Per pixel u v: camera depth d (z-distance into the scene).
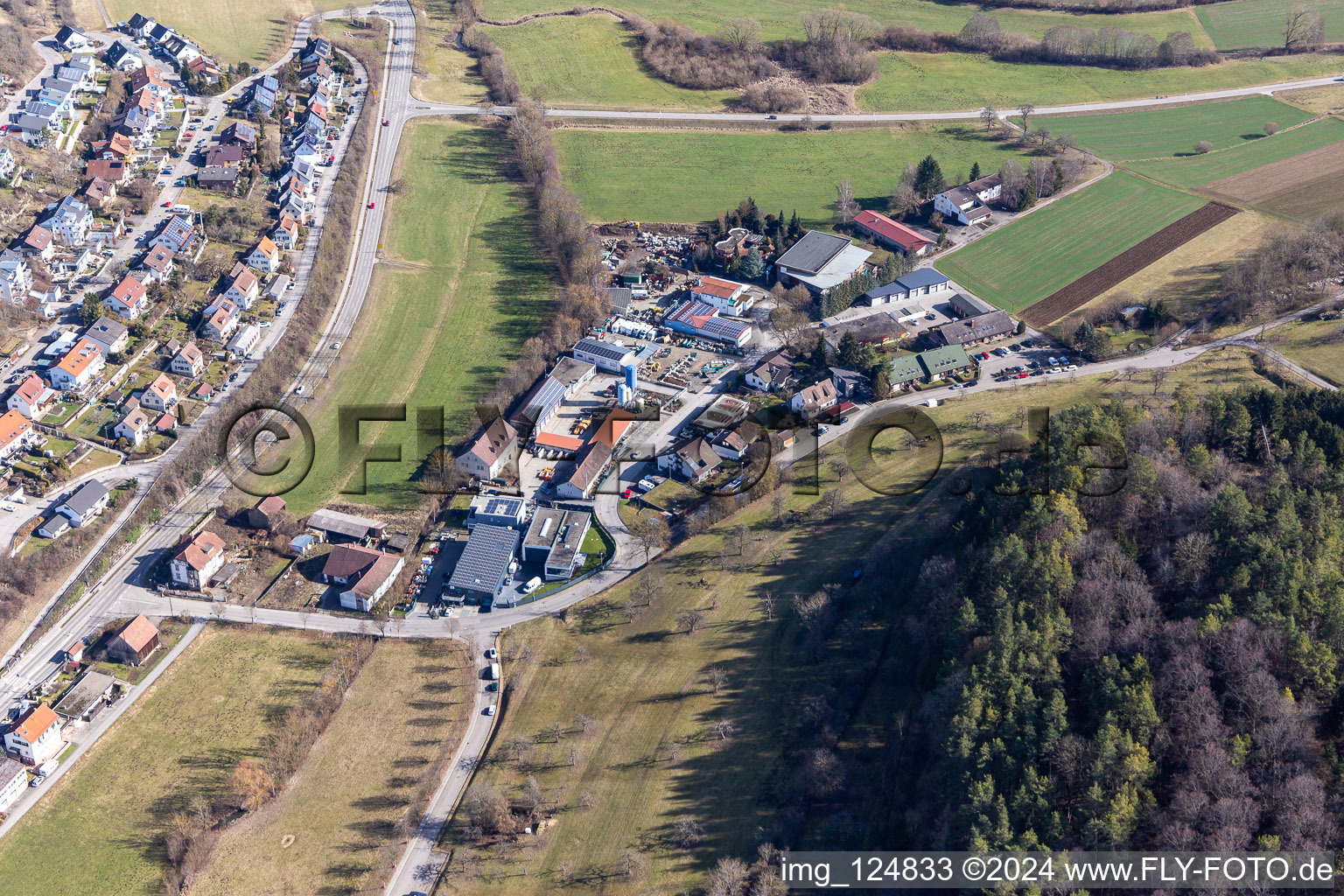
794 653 189.00
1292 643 152.62
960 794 150.88
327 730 182.88
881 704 178.00
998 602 167.25
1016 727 152.50
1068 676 160.12
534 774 173.75
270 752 178.75
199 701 187.88
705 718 180.12
